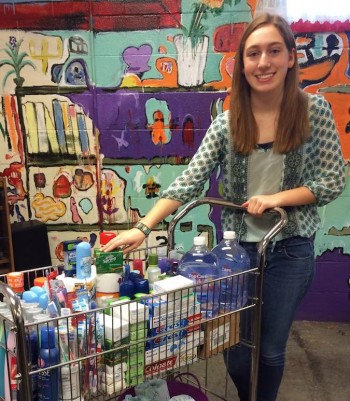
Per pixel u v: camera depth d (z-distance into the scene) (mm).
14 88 2643
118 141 2711
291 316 1614
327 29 2512
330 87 2588
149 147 2717
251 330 1523
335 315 2887
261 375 1688
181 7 2523
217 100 2635
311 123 1468
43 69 2617
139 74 2621
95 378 1223
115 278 1389
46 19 2557
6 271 2576
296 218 1535
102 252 1392
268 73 1405
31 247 2643
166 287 1301
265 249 1412
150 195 2781
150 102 2656
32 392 1113
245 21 2523
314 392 2168
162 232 2811
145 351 1277
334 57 2551
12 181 2762
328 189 1477
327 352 2539
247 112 1506
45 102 2662
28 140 2709
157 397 1641
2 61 2609
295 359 2465
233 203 1568
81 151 2723
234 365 1751
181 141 2703
